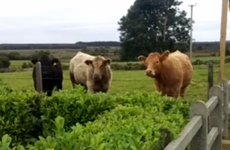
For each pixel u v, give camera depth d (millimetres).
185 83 6305
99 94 3256
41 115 3160
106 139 1802
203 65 16625
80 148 1578
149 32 24312
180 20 24984
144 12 24781
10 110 3176
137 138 1812
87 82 6602
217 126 3115
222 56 4617
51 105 3137
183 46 24812
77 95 3137
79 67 7125
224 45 4609
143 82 10562
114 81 10758
